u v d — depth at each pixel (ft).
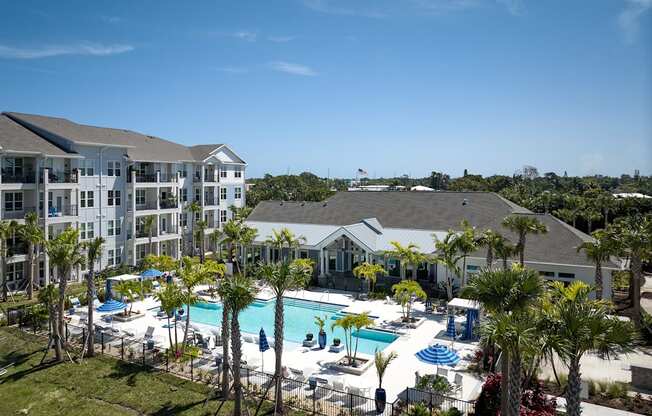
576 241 138.82
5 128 152.76
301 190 445.37
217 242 186.91
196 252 222.69
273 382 83.61
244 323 127.44
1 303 132.98
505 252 118.11
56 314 100.73
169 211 200.34
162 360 95.09
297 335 116.37
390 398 77.71
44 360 95.35
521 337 51.57
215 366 92.43
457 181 478.59
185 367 91.86
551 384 81.30
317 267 168.25
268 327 124.06
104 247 175.22
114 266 178.81
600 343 50.16
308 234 176.76
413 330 114.83
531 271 62.23
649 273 189.88
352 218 188.85
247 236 170.30
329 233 174.50
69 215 158.51
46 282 146.92
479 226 163.43
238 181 250.78
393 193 198.90
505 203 176.65
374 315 126.62
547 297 65.00
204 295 149.28
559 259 133.59
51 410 76.07
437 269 151.02
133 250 183.73
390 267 161.07
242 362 87.20
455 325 113.19
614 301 140.97
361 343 109.19
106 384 84.58
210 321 129.80
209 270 102.73
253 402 77.15
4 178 142.61
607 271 127.85
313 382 79.25
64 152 157.89
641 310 123.44
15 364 93.71
